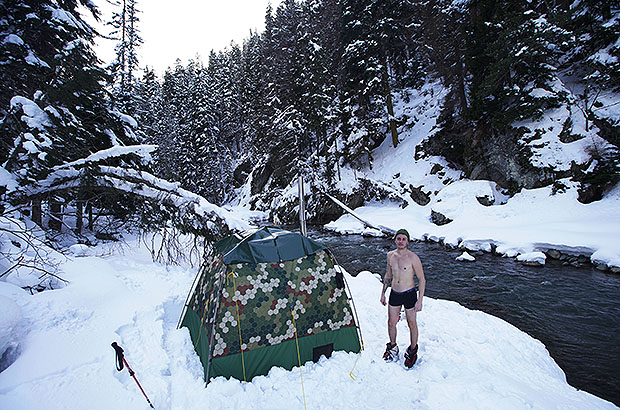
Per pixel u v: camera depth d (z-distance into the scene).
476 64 18.61
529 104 16.80
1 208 6.93
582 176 14.35
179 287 6.84
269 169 34.47
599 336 5.94
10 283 4.83
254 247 4.14
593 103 15.62
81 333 3.94
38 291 5.12
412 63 28.84
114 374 3.33
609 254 9.86
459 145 21.66
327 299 4.22
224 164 41.28
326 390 3.41
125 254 9.43
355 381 3.57
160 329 4.59
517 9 18.36
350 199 24.25
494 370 3.70
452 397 3.05
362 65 25.00
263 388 3.50
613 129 14.55
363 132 25.03
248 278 3.93
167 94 53.53
